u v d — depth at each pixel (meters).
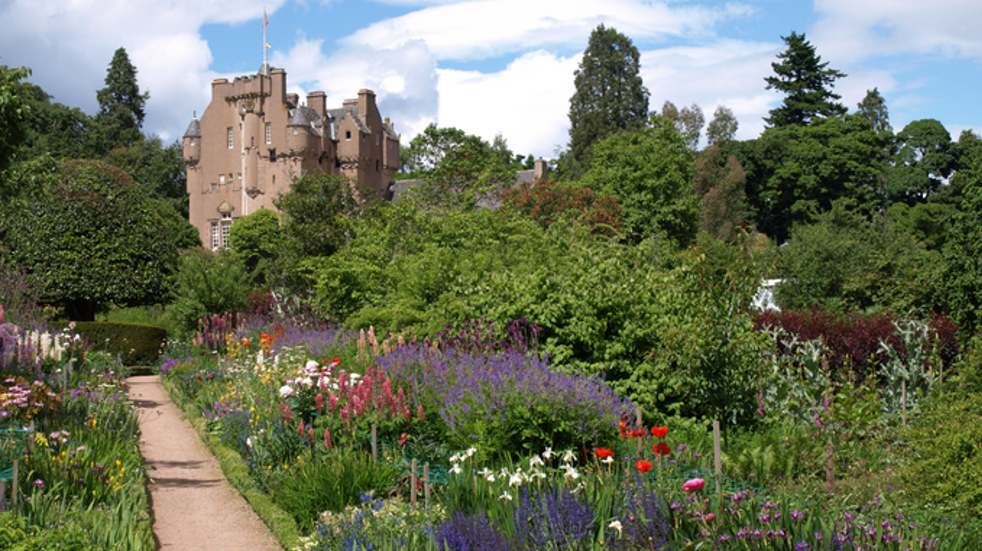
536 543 6.68
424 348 13.94
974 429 8.04
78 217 29.19
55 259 28.64
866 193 71.50
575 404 10.16
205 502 10.48
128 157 74.25
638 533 6.54
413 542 7.03
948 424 8.41
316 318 26.14
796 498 8.09
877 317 16.69
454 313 15.25
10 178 14.66
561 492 6.98
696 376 11.95
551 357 13.46
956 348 15.62
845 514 6.95
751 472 9.60
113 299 29.78
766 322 16.56
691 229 57.81
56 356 15.88
